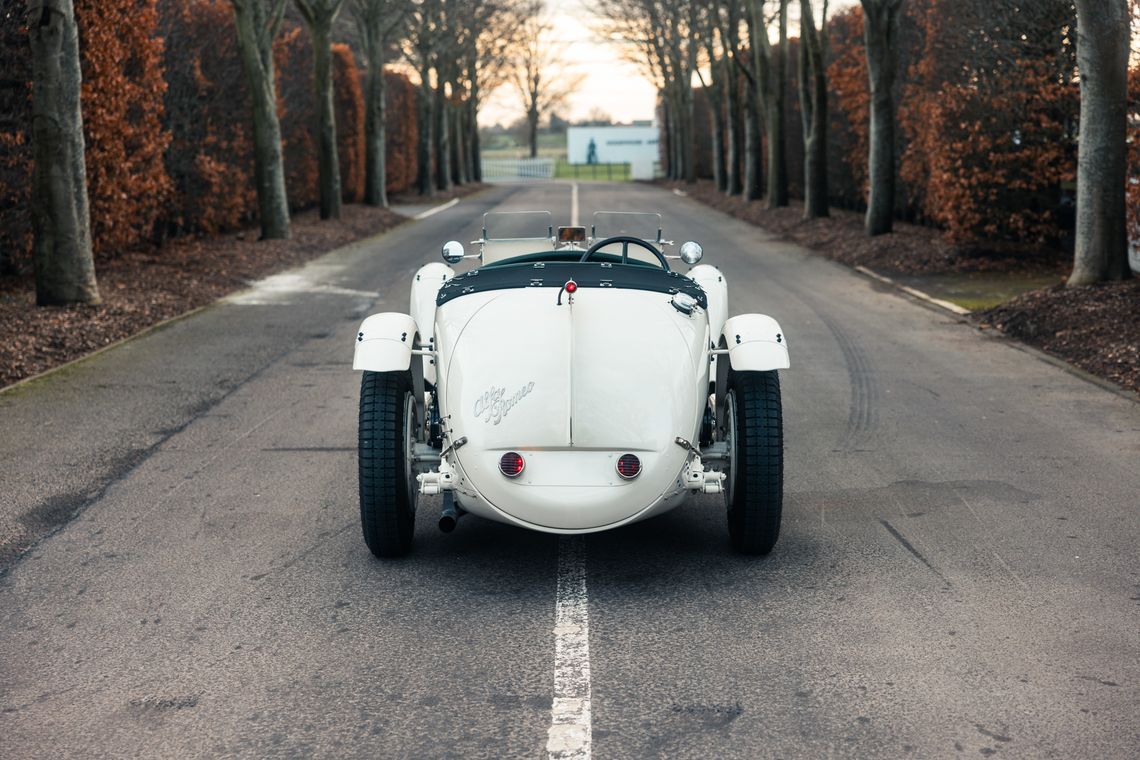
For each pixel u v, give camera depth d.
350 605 5.27
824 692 4.34
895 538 6.11
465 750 3.94
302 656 4.71
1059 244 19.36
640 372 5.38
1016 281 16.83
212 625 5.04
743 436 5.63
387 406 5.66
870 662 4.59
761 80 33.47
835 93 31.19
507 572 5.70
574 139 97.69
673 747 3.95
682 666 4.58
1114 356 10.77
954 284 16.75
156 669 4.60
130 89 15.98
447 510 5.48
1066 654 4.65
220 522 6.46
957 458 7.71
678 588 5.44
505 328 5.61
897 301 15.49
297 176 31.41
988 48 18.14
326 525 6.42
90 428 8.57
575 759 3.87
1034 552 5.87
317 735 4.05
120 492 7.01
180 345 12.16
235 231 25.80
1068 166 17.88
